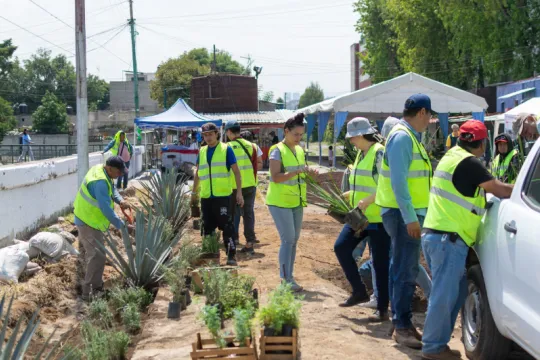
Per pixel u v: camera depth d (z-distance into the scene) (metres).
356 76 95.06
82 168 13.02
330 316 6.46
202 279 7.36
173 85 69.75
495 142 9.07
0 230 9.73
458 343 6.09
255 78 48.12
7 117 64.94
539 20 33.47
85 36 12.97
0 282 8.13
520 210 4.50
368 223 6.16
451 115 39.56
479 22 35.09
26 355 6.20
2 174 9.75
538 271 4.05
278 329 4.80
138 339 6.24
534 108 17.27
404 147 5.18
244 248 10.12
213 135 8.88
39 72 109.12
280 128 43.00
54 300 8.12
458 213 4.86
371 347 5.56
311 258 9.52
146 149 31.55
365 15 54.44
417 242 5.46
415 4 42.59
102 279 8.82
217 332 4.75
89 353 5.40
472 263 5.43
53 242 9.50
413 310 7.20
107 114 79.38
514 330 4.39
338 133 21.98
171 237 10.48
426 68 43.12
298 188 7.22
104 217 8.26
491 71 36.00
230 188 9.02
